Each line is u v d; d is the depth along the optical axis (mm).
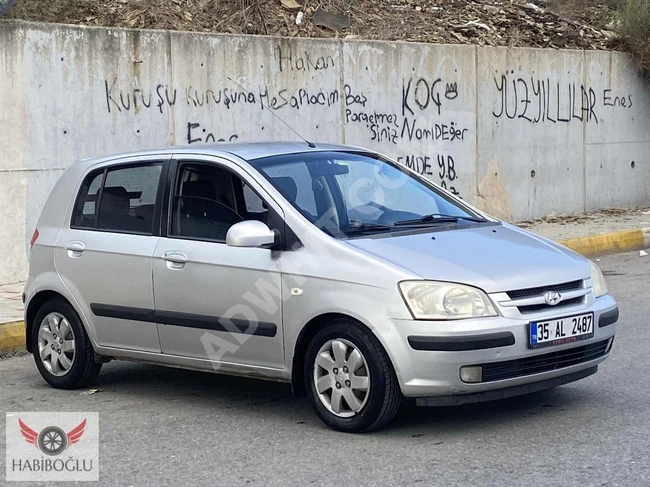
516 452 5434
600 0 20328
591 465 5180
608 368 7363
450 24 17156
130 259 6688
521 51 15852
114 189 7078
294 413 6465
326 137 13672
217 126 12625
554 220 16172
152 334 6625
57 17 13305
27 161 11117
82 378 7188
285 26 15102
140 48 11898
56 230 7297
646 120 18062
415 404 5594
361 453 5496
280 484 5051
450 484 4941
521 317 5547
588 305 5914
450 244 6047
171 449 5762
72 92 11391
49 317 7305
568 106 16656
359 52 13922
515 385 5621
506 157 15812
